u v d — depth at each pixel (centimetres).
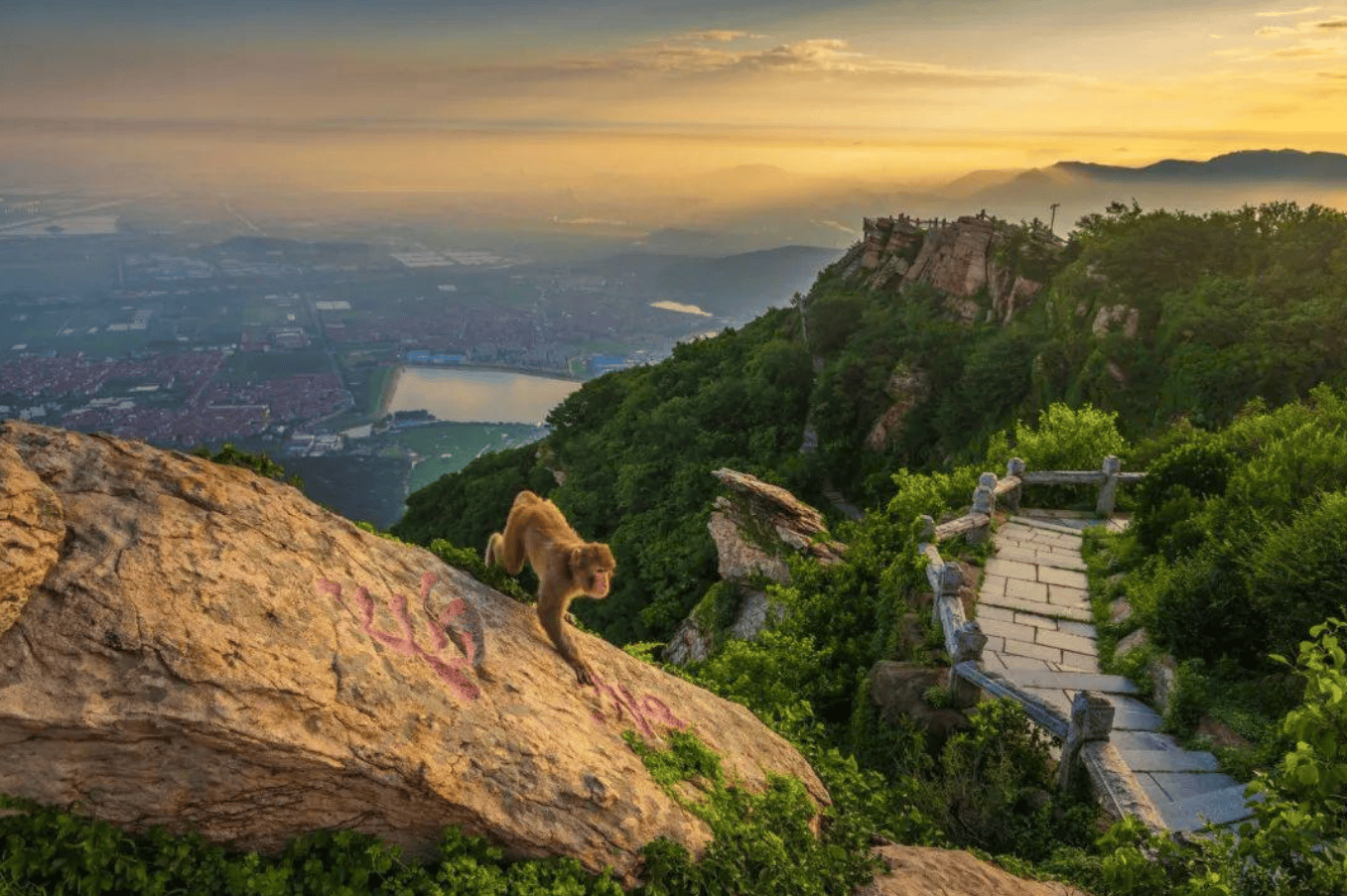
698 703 732
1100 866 830
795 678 1364
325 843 443
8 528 388
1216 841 831
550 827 491
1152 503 1680
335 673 455
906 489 2039
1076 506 2075
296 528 522
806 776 755
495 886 457
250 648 427
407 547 612
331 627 478
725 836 579
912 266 5900
